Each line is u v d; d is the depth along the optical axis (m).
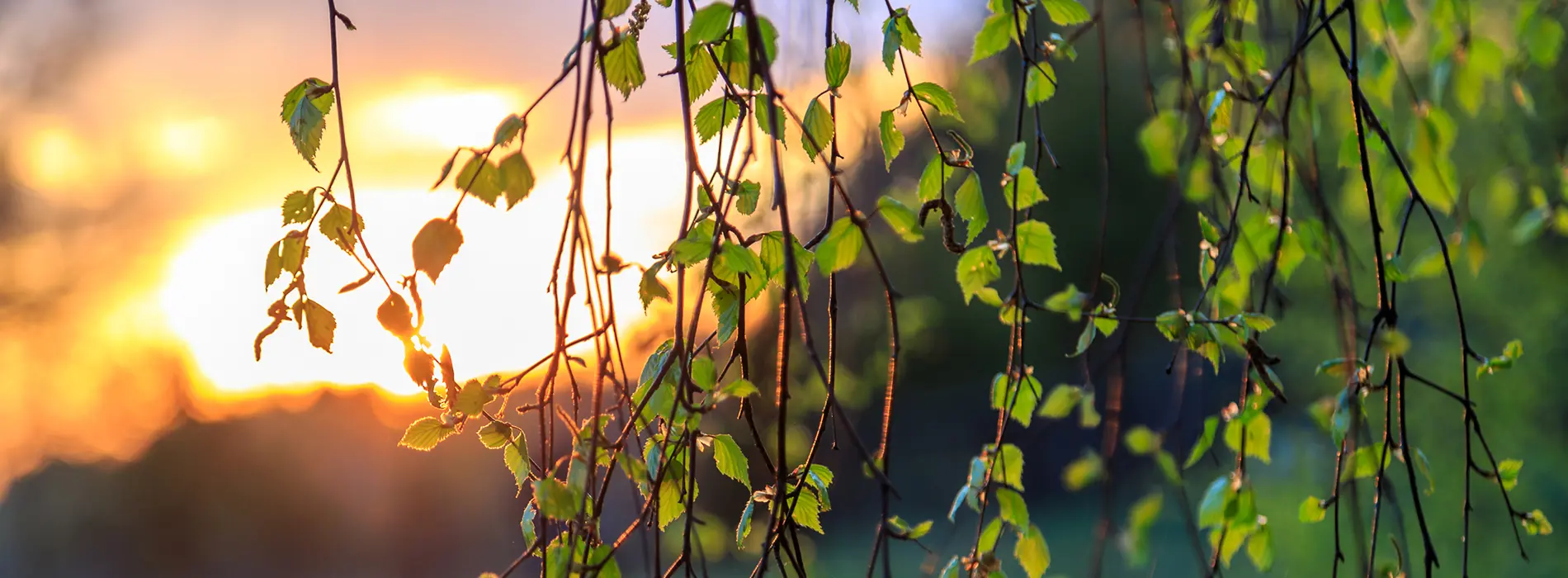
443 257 1.09
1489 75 1.68
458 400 1.13
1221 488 1.26
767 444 2.51
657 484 1.13
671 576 1.13
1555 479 3.05
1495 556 3.03
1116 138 4.59
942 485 5.61
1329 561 2.70
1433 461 3.14
